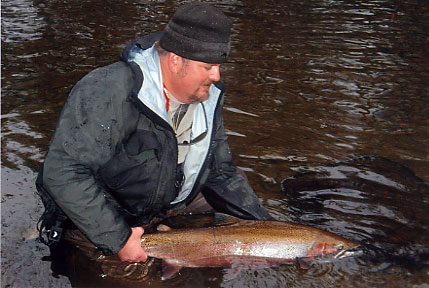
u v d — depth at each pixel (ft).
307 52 26.43
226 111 18.79
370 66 24.57
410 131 17.70
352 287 9.95
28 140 15.78
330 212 12.54
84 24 30.96
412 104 20.13
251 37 28.94
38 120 17.37
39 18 32.24
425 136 17.35
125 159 9.47
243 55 25.58
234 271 10.27
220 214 11.27
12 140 15.72
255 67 23.85
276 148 16.05
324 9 36.83
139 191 9.91
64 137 8.82
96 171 9.36
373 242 11.36
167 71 9.27
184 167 10.29
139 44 9.51
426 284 10.06
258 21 32.71
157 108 9.15
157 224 11.45
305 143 16.51
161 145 9.57
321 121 18.26
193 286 9.79
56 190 8.97
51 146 8.95
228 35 8.93
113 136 9.07
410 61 25.55
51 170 8.89
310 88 21.47
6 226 11.46
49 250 10.72
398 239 11.51
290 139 16.74
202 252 10.37
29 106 18.56
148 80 9.12
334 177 14.34
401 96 20.92
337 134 17.28
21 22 31.07
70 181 8.87
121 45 26.68
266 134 17.06
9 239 11.03
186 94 9.32
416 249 11.16
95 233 9.28
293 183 13.91
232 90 20.89
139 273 10.08
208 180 11.57
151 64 9.28
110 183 9.77
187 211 11.99
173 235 10.41
